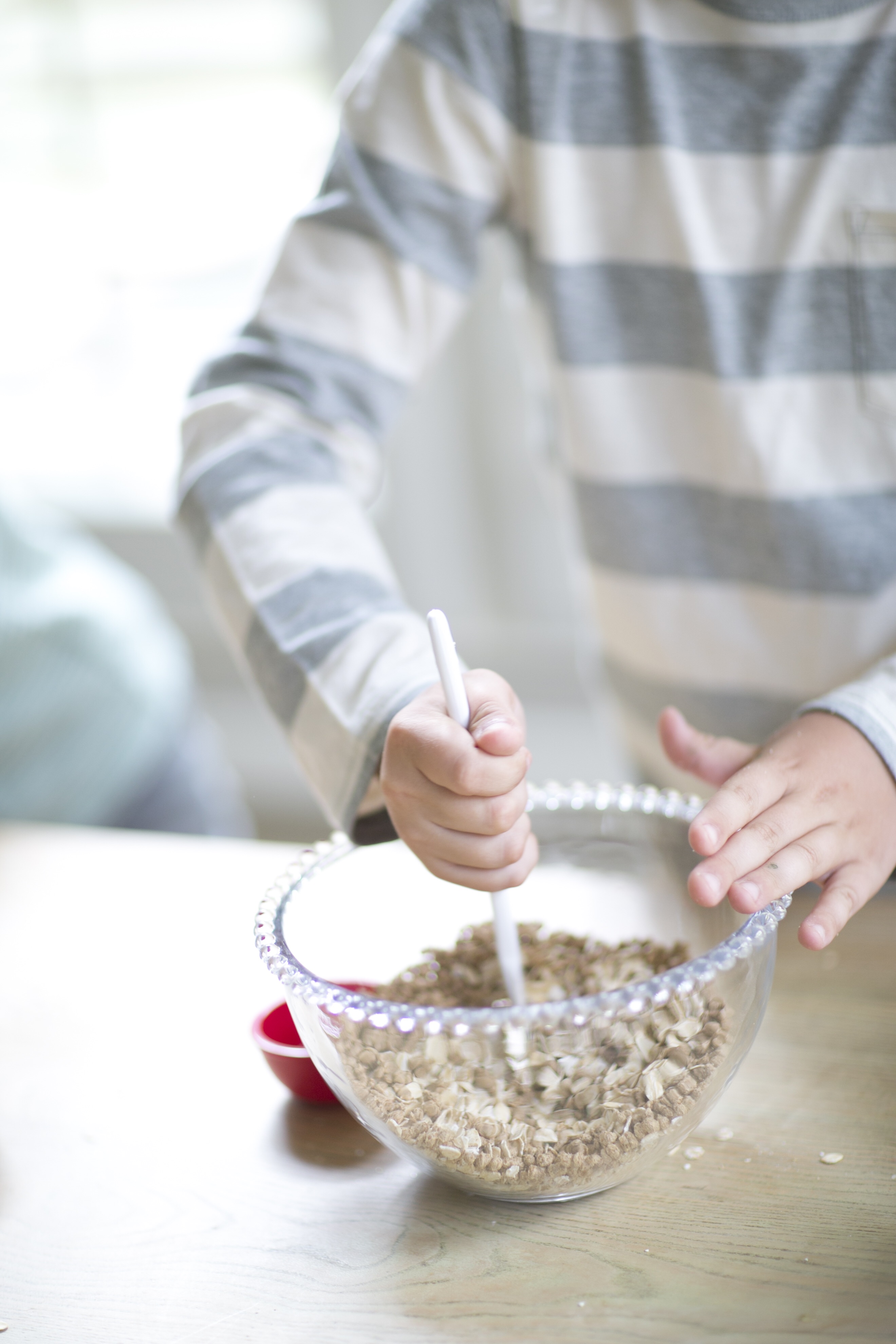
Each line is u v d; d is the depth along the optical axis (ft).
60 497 7.60
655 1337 2.05
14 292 7.23
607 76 2.95
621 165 2.98
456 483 6.59
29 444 7.59
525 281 3.21
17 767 4.77
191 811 5.23
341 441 3.03
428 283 3.08
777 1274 2.12
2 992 2.85
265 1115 2.49
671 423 3.09
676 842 2.53
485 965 2.50
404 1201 2.30
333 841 2.54
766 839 2.25
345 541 2.75
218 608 2.80
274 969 2.18
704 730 3.30
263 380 3.01
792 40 2.82
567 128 2.98
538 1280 2.15
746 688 3.21
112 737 4.89
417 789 2.22
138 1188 2.37
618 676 3.44
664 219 2.97
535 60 2.93
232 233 6.77
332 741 2.47
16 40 6.64
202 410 3.00
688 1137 2.32
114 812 4.95
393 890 2.57
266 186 6.61
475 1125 2.15
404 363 3.13
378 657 2.50
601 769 6.72
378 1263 2.20
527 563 6.65
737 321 2.97
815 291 2.91
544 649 6.79
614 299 3.06
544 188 3.00
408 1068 2.13
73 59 6.63
